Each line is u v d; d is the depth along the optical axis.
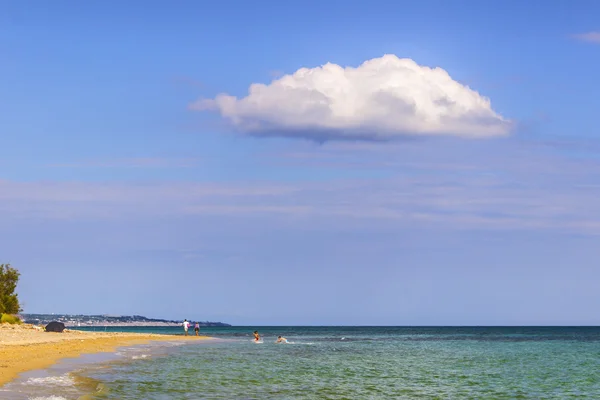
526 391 42.84
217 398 33.69
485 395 40.25
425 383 46.31
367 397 37.28
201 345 93.12
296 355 73.94
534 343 131.50
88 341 79.94
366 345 112.69
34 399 28.36
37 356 50.91
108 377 40.41
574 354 87.88
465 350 98.50
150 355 64.25
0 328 86.38
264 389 38.94
